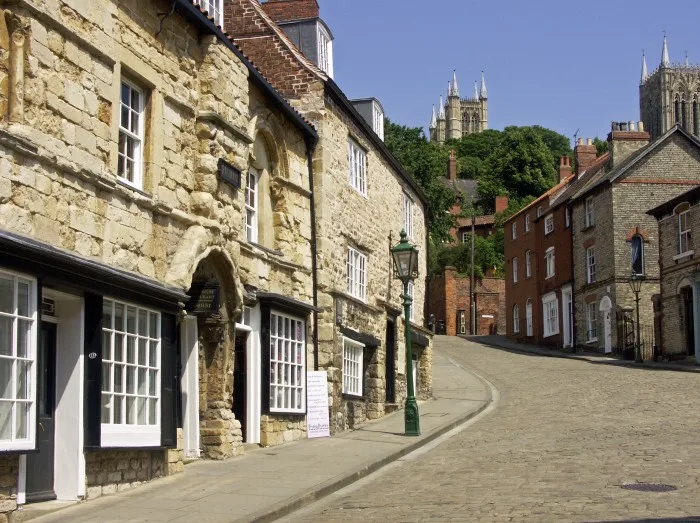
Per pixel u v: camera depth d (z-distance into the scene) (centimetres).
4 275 941
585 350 4581
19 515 966
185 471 1348
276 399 1716
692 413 2109
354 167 2292
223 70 1510
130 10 1262
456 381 3366
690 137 4316
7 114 995
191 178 1430
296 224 1884
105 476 1146
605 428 1880
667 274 3862
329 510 1102
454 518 974
